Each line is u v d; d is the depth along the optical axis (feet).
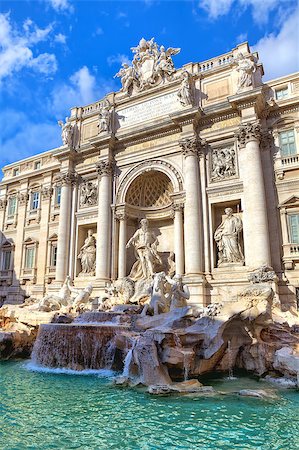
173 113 86.38
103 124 100.37
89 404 34.04
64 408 32.89
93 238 100.99
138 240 90.07
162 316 54.49
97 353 52.42
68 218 102.73
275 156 78.02
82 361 52.85
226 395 36.76
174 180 87.20
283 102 78.48
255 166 75.31
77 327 54.70
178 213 84.33
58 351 54.54
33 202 120.37
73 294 82.64
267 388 40.27
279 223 74.54
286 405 33.68
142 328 53.01
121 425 28.45
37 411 31.99
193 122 85.20
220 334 47.88
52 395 37.35
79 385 41.83
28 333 66.85
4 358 61.87
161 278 62.54
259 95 77.15
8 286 115.75
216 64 90.53
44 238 111.55
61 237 100.73
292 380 43.14
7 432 26.73
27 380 44.65
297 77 79.71
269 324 51.83
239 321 51.44
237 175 79.82
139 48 103.24
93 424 28.68
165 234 97.04
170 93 94.68
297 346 48.55
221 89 86.94
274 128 79.56
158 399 35.47
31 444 24.52
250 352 49.42
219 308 52.65
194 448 24.18
